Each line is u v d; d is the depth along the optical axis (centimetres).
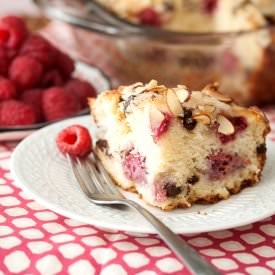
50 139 70
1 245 61
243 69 83
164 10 89
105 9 89
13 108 75
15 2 118
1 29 81
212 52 82
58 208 62
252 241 62
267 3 86
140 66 86
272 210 62
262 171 68
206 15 89
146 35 82
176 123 64
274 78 83
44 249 61
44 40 81
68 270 59
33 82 79
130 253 60
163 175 64
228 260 60
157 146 63
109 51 87
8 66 80
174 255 60
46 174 66
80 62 85
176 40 82
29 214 64
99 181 66
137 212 62
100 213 62
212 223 61
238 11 87
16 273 59
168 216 63
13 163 66
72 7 89
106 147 68
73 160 68
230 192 66
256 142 66
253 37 81
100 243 61
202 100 66
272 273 60
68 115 77
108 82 82
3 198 66
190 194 65
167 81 85
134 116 65
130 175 66
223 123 65
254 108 67
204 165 65
